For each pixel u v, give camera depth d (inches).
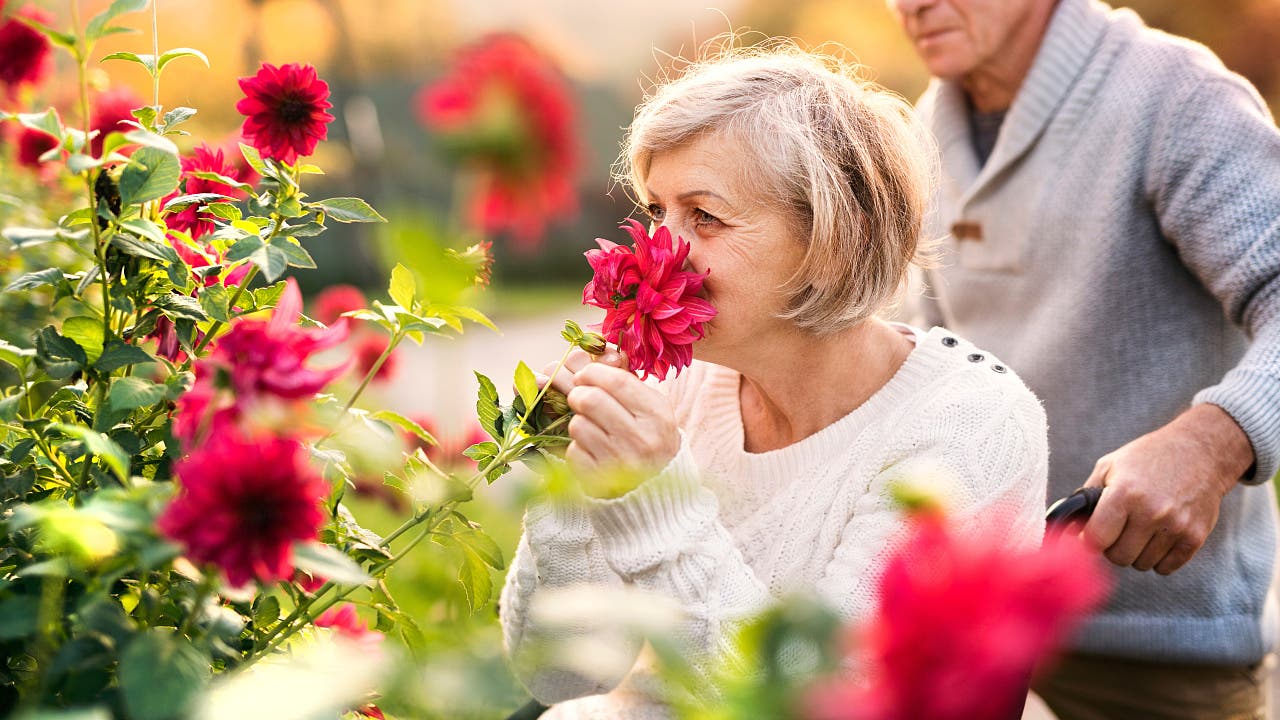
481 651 24.5
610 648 26.0
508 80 28.3
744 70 60.2
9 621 33.1
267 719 20.9
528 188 28.0
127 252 43.4
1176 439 66.6
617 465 53.3
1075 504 62.3
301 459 35.3
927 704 18.0
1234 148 78.0
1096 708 87.7
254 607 42.9
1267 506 86.7
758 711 20.1
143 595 36.8
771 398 65.6
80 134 40.5
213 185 55.1
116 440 43.0
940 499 20.4
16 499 41.8
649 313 54.6
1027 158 87.7
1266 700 89.1
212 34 299.0
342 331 36.1
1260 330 74.9
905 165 61.5
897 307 67.7
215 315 46.4
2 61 82.0
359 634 53.6
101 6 83.6
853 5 794.2
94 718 24.0
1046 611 17.9
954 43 91.3
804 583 60.2
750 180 57.3
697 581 53.5
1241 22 673.0
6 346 44.3
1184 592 82.2
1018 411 62.7
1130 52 84.0
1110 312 84.8
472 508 48.9
